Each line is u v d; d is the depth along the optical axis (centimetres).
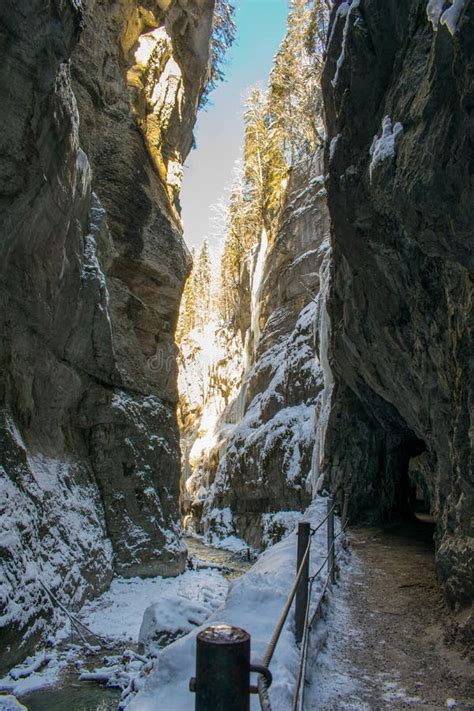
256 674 373
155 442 1834
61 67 1067
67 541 1258
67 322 1395
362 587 745
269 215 3994
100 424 1617
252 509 2711
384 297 773
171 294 2075
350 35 616
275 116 4262
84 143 1758
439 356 645
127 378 1800
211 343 5594
